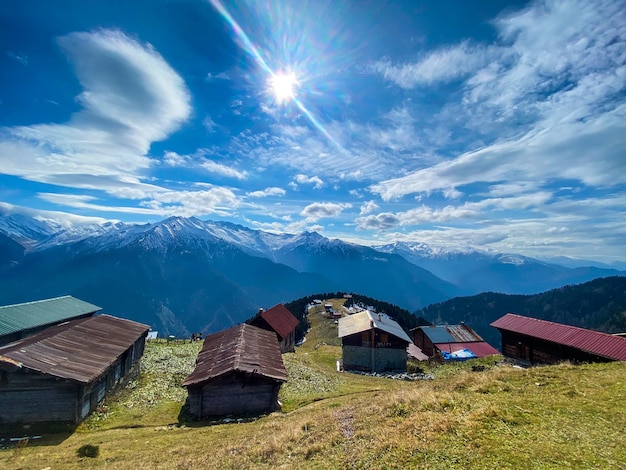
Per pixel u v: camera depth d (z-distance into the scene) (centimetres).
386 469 1123
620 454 1056
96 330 4019
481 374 2195
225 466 1468
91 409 3003
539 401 1534
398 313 16188
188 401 3425
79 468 1767
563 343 3966
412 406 1658
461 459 1098
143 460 1809
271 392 3166
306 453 1410
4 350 3347
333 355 7412
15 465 1853
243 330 4597
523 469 1009
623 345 3591
